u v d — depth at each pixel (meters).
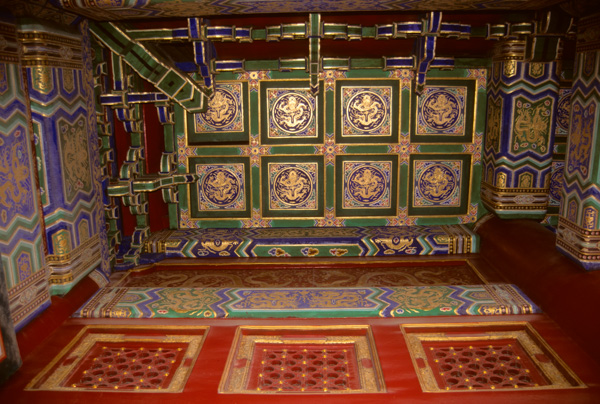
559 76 3.41
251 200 4.12
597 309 2.29
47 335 2.46
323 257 3.77
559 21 3.00
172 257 3.78
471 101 3.95
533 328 2.51
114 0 2.38
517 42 3.36
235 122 3.99
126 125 3.43
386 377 2.10
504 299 2.84
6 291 2.10
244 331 2.56
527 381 2.11
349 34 3.03
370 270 3.54
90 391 2.03
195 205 4.14
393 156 4.05
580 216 2.62
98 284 3.13
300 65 3.56
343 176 4.08
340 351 2.39
